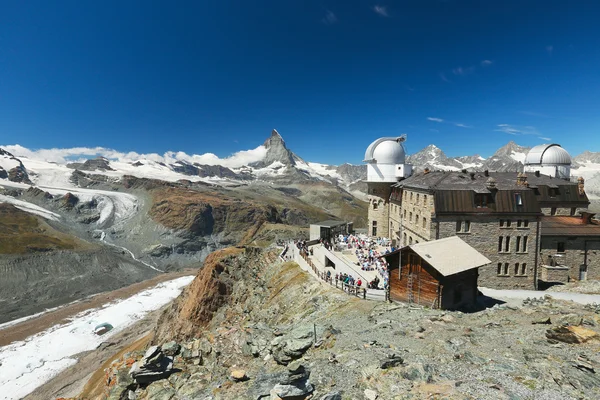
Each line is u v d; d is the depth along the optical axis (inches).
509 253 1827.0
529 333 827.4
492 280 1834.4
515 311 1113.4
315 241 2886.3
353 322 1117.1
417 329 913.5
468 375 609.9
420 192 2062.0
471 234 1831.9
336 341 900.0
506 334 831.7
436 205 1828.2
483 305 1325.0
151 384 890.1
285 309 1663.4
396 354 738.2
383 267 1851.6
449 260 1230.9
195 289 3144.7
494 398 520.7
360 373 668.1
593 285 1708.9
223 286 2984.7
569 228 2018.9
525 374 593.0
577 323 885.8
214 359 1003.9
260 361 927.0
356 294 1451.8
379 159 2918.3
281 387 629.6
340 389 616.1
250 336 1070.4
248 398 665.0
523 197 1829.5
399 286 1337.4
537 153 3225.9
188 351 1043.9
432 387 572.1
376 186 2965.1
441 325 947.3
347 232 3454.7
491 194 1839.3
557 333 747.4
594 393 519.8
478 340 794.2
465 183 1950.1
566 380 557.9
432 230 1843.0
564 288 1753.2
